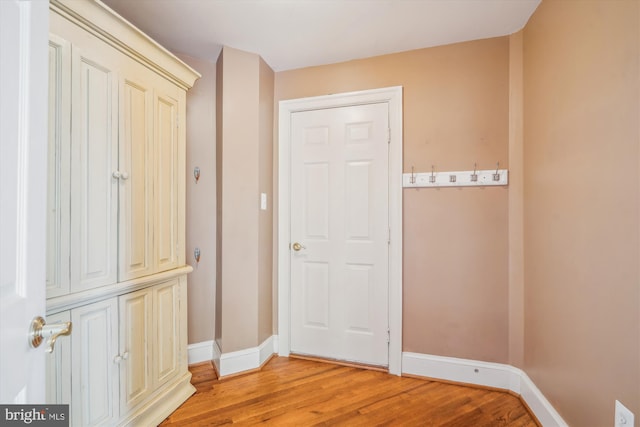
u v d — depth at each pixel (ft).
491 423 5.11
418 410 5.44
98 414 4.12
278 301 7.67
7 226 1.81
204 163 7.28
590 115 3.85
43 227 2.19
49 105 3.59
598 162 3.70
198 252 7.22
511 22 5.78
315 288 7.50
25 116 1.97
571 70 4.26
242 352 6.83
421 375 6.60
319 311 7.47
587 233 3.92
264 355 7.25
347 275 7.27
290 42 6.56
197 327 7.23
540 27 5.21
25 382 1.96
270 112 7.58
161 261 5.29
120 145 4.48
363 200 7.16
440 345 6.54
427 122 6.64
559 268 4.59
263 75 7.26
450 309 6.48
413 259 6.74
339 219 7.34
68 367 3.77
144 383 4.88
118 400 4.41
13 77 1.85
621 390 3.33
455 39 6.36
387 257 6.97
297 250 7.64
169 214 5.49
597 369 3.72
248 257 6.98
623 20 3.29
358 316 7.17
